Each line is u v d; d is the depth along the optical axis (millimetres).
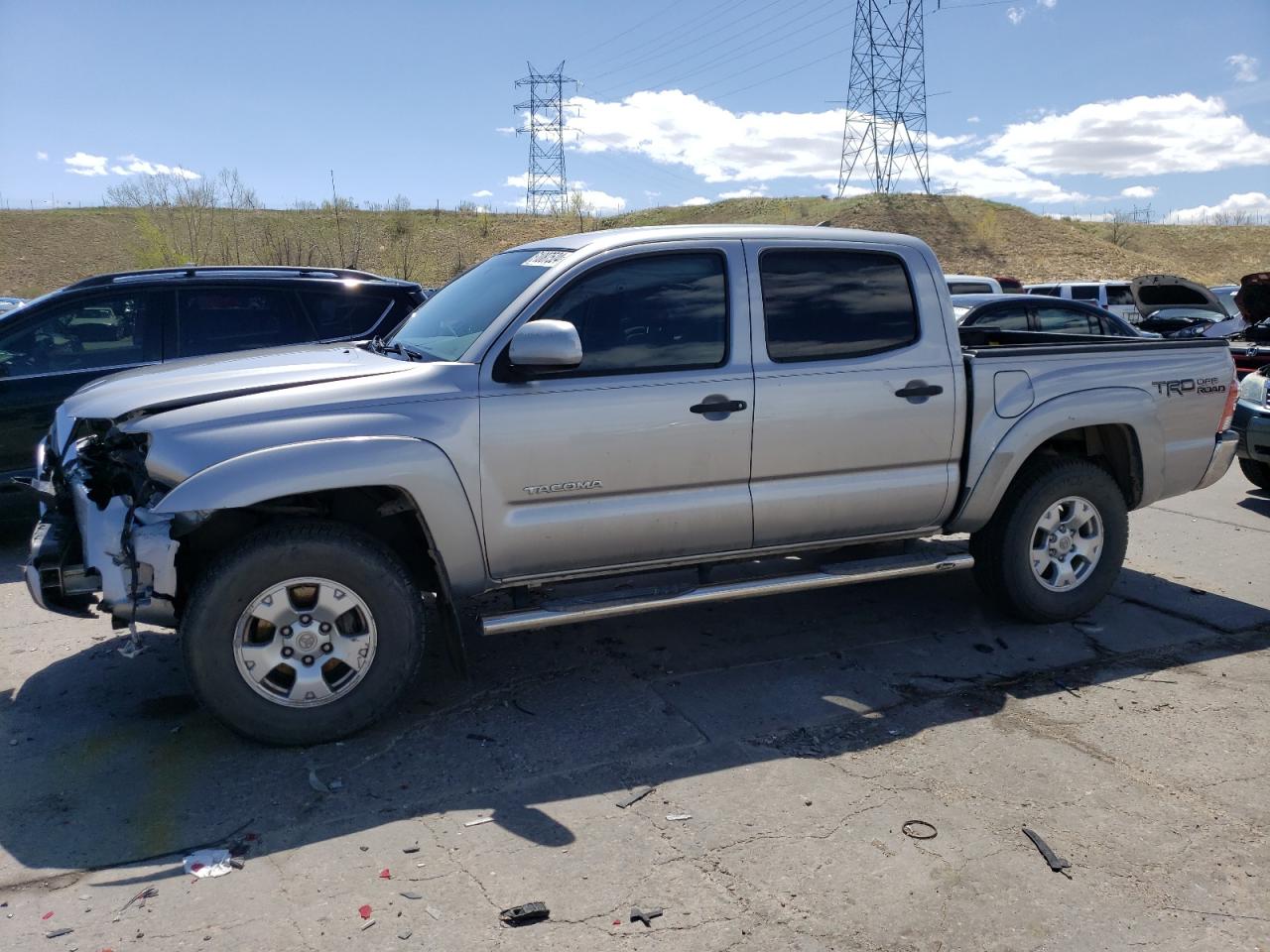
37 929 2854
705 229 4586
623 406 4250
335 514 4277
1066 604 5355
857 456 4730
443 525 4016
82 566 3932
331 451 3795
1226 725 4238
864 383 4691
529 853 3248
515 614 4188
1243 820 3488
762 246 4609
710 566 4684
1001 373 4992
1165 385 5422
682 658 4945
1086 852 3285
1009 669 4832
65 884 3082
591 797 3611
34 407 6945
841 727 4199
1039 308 11445
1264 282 10359
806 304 4660
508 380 4121
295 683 3879
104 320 7191
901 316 4852
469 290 4879
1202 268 73125
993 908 2984
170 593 3742
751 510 4559
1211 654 5059
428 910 2947
